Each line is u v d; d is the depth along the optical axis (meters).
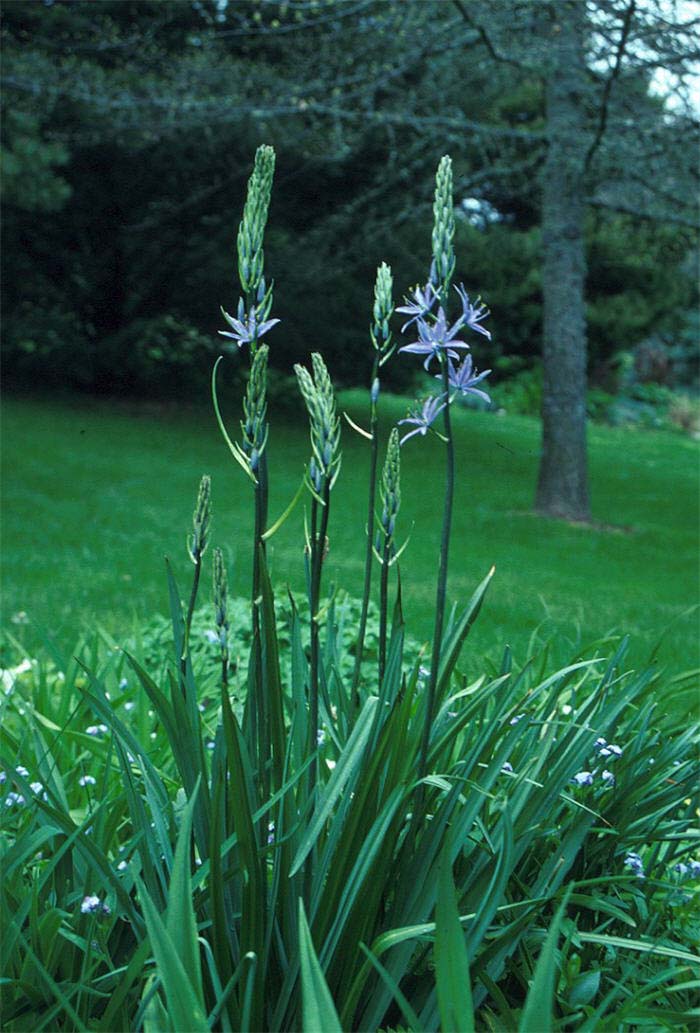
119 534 10.16
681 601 9.02
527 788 2.44
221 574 2.26
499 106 20.91
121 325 21.61
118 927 2.49
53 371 21.41
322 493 2.13
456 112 14.02
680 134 12.19
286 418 21.39
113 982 2.30
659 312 26.48
